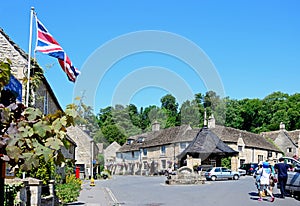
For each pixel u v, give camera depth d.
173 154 31.09
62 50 11.23
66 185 14.48
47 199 10.12
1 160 2.70
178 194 17.88
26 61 13.73
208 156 31.58
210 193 17.91
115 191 19.81
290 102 63.62
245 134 45.72
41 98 14.97
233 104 63.62
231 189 20.00
